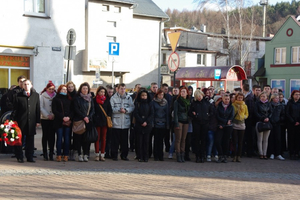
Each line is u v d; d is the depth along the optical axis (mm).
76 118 11461
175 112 12375
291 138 13898
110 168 10688
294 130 13867
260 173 10938
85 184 8492
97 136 11602
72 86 11703
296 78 42125
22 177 9008
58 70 21250
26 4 20250
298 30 41906
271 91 15227
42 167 10422
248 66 56312
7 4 19531
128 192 7867
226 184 9164
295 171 11500
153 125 12398
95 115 11852
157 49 45000
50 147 11688
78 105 11406
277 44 43812
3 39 19469
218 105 12727
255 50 57031
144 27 43938
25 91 11109
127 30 40188
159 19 44938
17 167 10273
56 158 11648
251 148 14086
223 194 8094
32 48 20297
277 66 43750
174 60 16000
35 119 11195
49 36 20891
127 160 12414
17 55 20203
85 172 9891
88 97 11570
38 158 12055
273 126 13828
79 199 7141
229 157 13992
